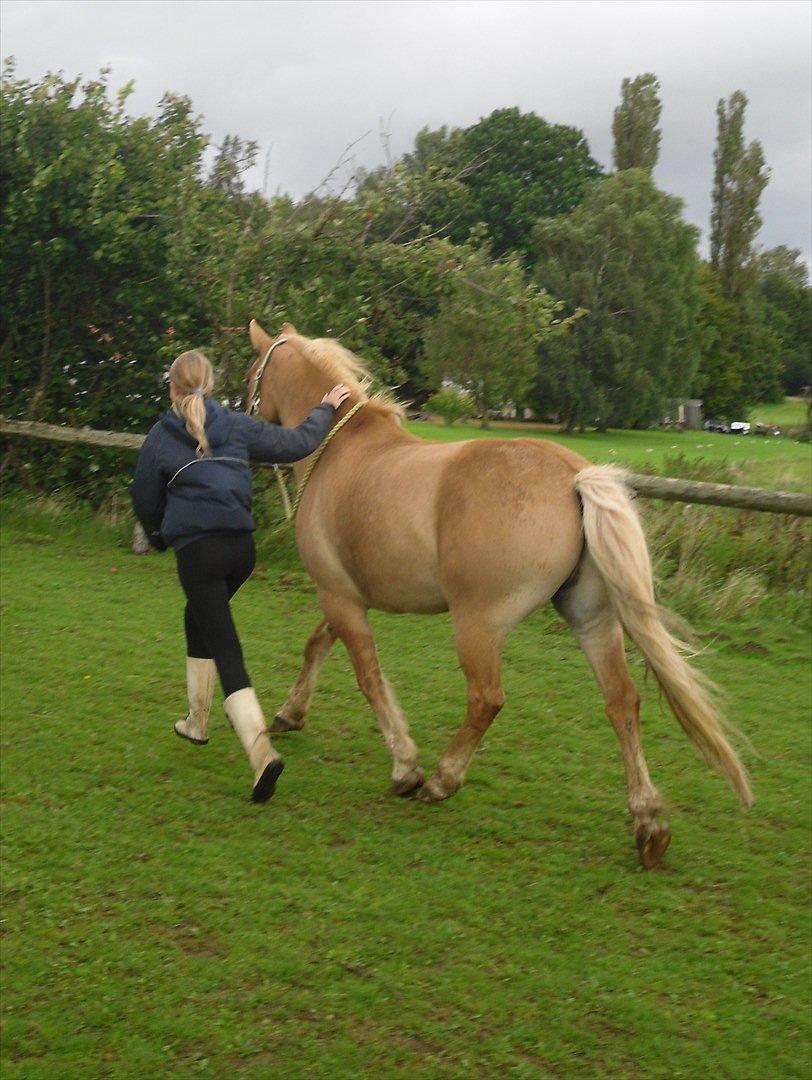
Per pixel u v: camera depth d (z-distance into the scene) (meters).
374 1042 2.96
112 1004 3.10
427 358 47.19
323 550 4.70
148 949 3.38
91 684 6.04
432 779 4.56
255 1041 2.95
